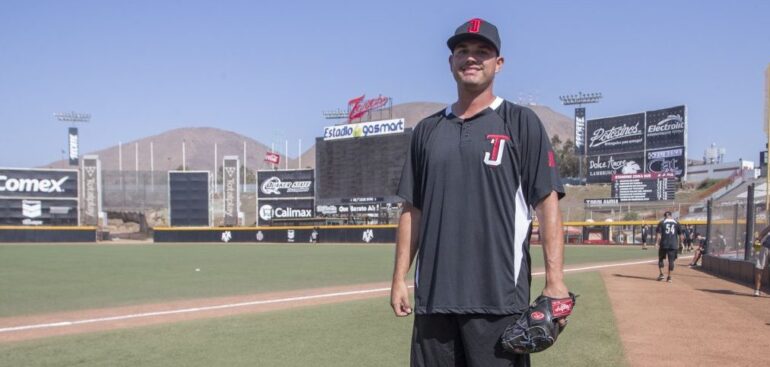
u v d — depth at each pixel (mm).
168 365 5812
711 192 62844
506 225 2775
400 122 45125
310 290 13133
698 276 16719
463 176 2822
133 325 8258
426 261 2871
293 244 49344
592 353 6250
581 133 71500
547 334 2598
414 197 3074
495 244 2760
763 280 13539
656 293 11844
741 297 11352
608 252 32281
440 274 2799
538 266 20000
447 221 2822
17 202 58500
